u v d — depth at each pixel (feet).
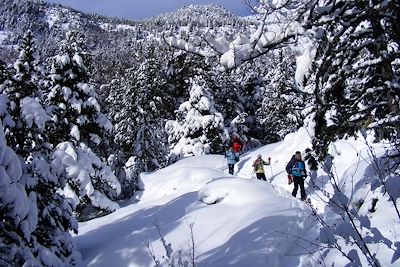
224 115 120.98
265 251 28.58
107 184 65.05
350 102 21.76
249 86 134.10
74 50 68.18
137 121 102.83
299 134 67.62
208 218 38.78
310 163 22.36
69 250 33.17
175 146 99.55
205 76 106.52
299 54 19.57
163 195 67.31
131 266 32.91
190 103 100.83
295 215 34.83
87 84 67.97
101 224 46.34
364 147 43.75
